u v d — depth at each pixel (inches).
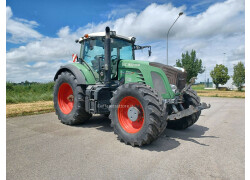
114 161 106.2
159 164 102.7
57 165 101.2
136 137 127.3
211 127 191.0
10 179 87.0
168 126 185.8
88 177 89.0
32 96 437.7
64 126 187.8
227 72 1405.0
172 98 146.7
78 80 179.5
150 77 150.3
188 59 887.1
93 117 237.3
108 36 162.7
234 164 103.2
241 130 178.5
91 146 130.4
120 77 174.9
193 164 103.0
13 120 213.0
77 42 218.7
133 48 213.8
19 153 117.2
